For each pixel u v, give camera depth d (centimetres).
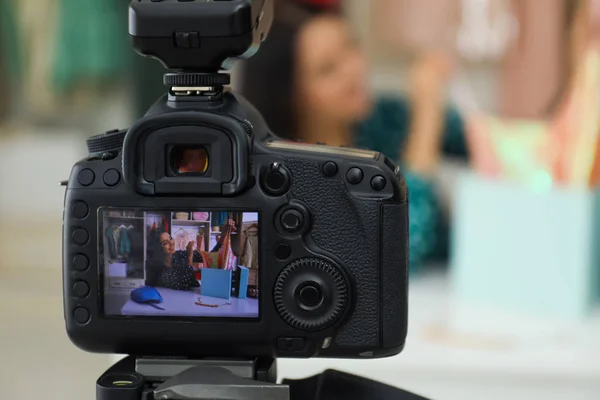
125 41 204
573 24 136
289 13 139
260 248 53
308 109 140
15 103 217
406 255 54
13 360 159
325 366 109
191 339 54
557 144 126
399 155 146
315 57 137
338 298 53
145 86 153
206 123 52
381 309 53
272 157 52
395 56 152
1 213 223
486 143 131
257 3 53
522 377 108
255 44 53
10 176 223
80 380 152
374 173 53
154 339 54
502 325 121
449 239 147
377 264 53
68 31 205
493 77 149
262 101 140
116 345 55
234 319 53
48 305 181
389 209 53
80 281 54
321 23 139
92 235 54
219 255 53
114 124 219
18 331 170
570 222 121
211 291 53
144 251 54
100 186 53
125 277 54
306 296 52
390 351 54
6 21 208
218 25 51
